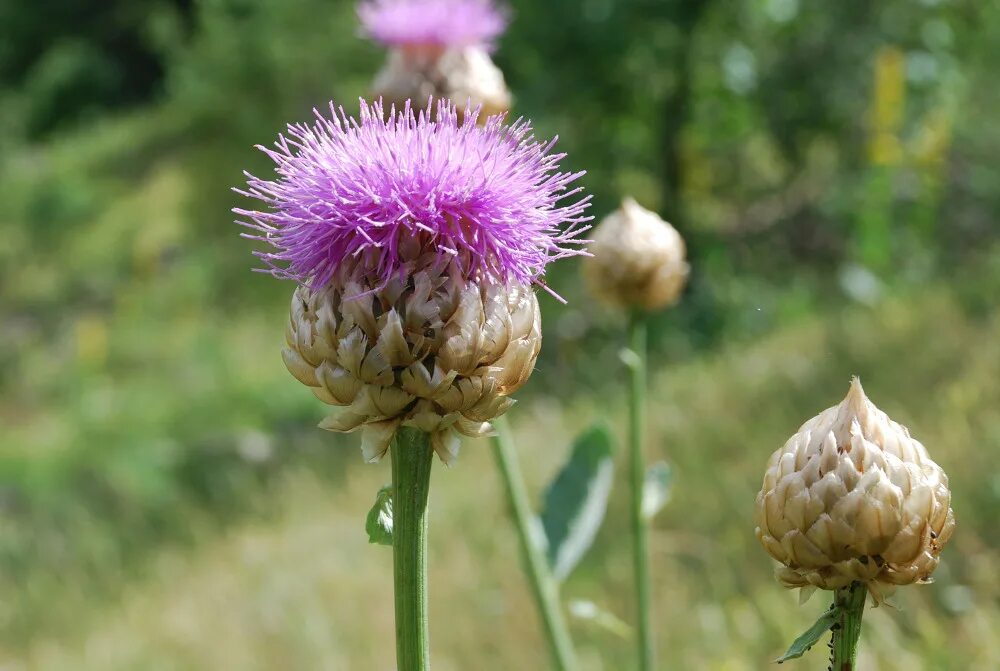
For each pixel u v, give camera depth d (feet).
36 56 15.58
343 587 3.48
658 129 6.80
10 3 15.08
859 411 1.04
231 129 10.00
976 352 3.79
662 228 1.77
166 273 9.01
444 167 1.10
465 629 2.98
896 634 2.25
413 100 1.74
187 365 7.30
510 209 1.12
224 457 5.56
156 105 13.15
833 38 6.12
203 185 9.92
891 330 4.34
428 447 1.16
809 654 2.32
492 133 1.14
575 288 6.23
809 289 5.84
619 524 3.34
